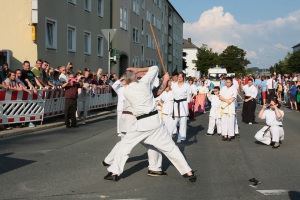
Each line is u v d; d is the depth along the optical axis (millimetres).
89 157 7852
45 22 18562
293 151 8898
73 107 12797
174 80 10086
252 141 10484
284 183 6023
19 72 11461
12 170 6691
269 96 24984
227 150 9023
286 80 30406
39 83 12430
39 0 17953
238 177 6398
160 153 6453
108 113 18375
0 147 8883
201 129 13234
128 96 5949
